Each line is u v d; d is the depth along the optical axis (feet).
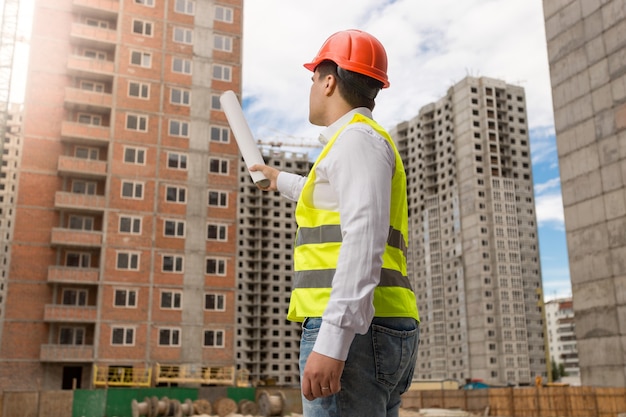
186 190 168.55
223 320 162.20
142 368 151.23
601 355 149.69
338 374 6.00
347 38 7.71
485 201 429.79
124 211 160.97
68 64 165.89
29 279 151.43
